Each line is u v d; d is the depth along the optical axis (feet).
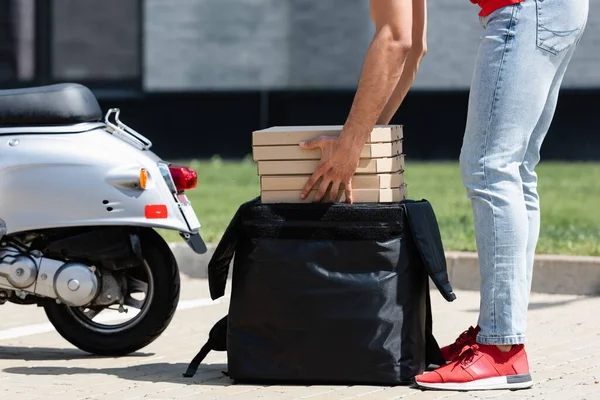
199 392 23.73
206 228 47.60
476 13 82.84
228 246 24.36
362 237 23.61
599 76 81.05
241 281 24.26
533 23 23.22
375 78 23.43
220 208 55.36
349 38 86.22
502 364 23.77
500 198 23.47
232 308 24.38
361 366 23.67
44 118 27.68
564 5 23.30
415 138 84.69
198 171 76.02
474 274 39.14
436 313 34.50
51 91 27.78
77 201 27.32
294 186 24.16
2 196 27.40
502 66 23.30
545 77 23.47
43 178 27.37
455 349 24.94
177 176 27.94
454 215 51.75
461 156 24.04
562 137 82.17
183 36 88.99
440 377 23.50
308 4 86.84
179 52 89.15
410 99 84.43
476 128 23.66
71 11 96.53
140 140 28.45
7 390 24.17
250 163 83.66
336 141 23.67
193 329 32.09
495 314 23.63
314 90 87.25
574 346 28.91
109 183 27.32
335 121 87.35
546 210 55.52
